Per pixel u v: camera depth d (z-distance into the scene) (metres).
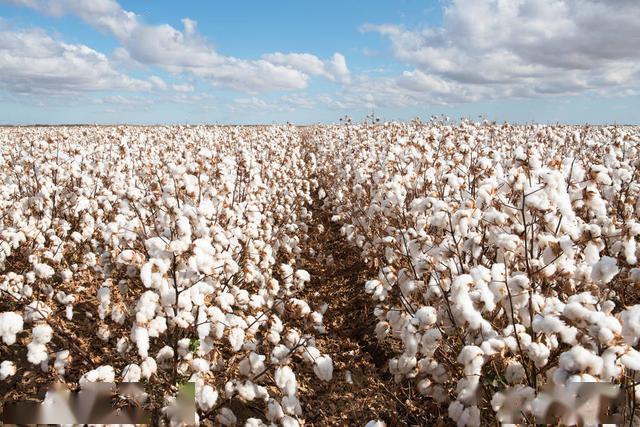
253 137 12.89
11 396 3.21
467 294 2.35
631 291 3.12
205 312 2.99
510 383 2.32
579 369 1.75
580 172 3.48
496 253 3.35
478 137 6.84
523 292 2.38
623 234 2.76
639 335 1.84
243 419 3.16
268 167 7.91
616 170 4.70
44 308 3.08
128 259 2.83
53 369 3.04
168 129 14.34
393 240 3.89
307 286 5.95
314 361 2.76
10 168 6.93
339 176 9.49
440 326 2.86
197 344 3.23
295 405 2.66
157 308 2.81
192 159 6.04
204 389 2.52
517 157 3.14
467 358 2.21
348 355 4.25
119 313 3.07
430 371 2.72
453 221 3.06
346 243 7.30
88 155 8.11
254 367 2.77
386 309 3.05
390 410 3.34
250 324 3.21
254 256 4.18
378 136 10.58
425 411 3.23
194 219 3.21
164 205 3.88
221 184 4.59
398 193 4.51
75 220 5.91
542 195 2.79
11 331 2.36
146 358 2.56
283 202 7.40
